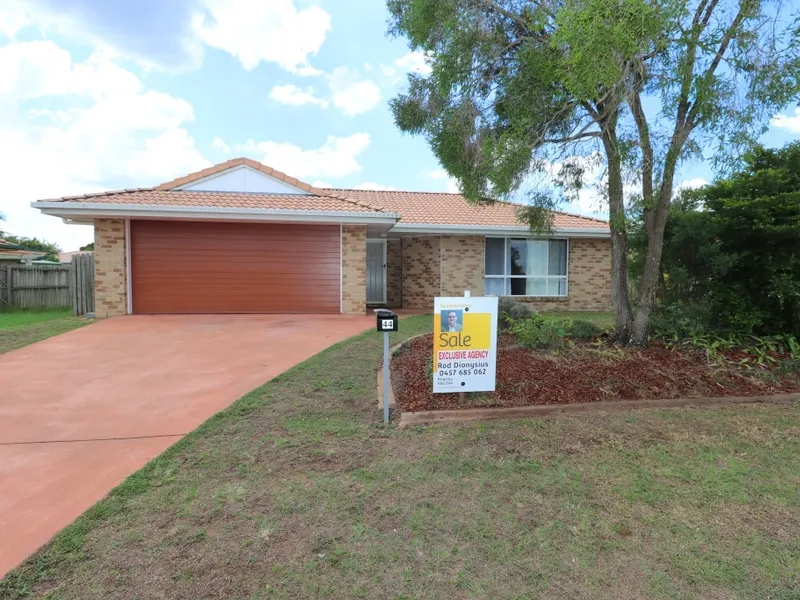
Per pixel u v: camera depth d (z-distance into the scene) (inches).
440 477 146.4
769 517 125.8
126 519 123.1
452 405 205.3
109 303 448.1
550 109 241.4
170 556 108.8
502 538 116.3
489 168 238.7
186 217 429.4
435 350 200.8
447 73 243.6
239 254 469.7
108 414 200.7
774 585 100.5
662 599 96.4
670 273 327.9
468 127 265.0
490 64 259.0
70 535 116.0
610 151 256.1
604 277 646.5
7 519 124.0
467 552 111.2
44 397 221.6
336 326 402.9
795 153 295.1
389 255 661.3
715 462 158.1
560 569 105.4
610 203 265.0
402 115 308.2
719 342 287.0
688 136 233.9
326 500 132.8
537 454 162.6
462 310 201.5
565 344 288.7
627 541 115.5
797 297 287.6
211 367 271.4
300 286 480.7
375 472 149.3
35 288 625.9
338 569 105.2
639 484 142.8
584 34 175.6
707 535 117.8
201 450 164.1
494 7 251.6
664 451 165.9
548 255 631.2
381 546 113.2
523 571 104.8
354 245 482.6
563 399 215.2
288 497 134.1
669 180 251.8
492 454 162.6
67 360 286.4
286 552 110.7
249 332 372.8
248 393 222.7
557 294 636.7
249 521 122.6
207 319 434.3
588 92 192.7
